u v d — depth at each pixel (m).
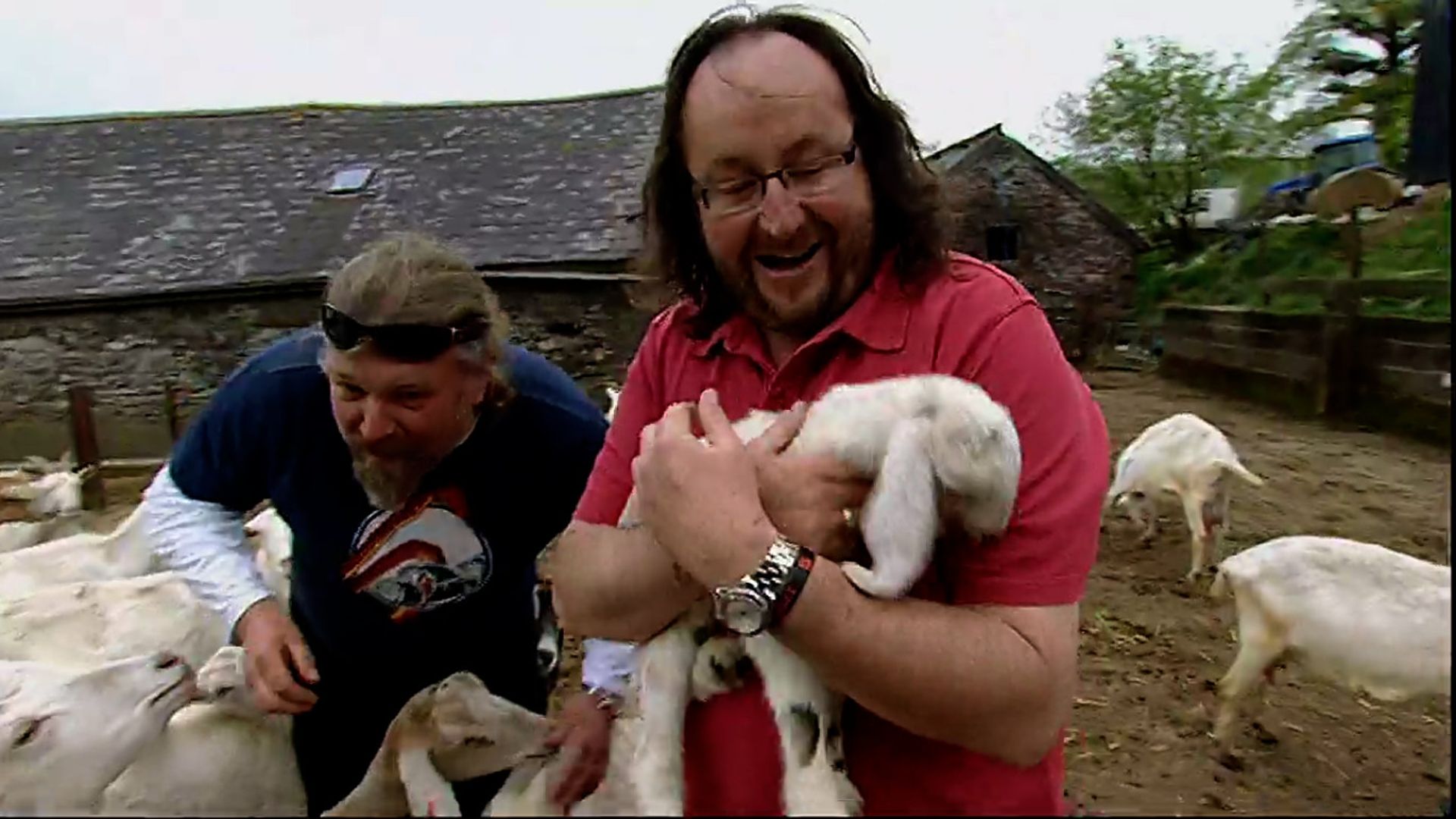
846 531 1.77
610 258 16.92
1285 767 3.99
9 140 20.47
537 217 18.05
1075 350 22.42
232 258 17.39
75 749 2.56
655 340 2.29
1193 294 20.22
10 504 7.08
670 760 1.70
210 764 2.65
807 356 2.02
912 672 1.61
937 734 1.67
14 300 15.64
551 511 2.55
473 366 2.25
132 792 2.61
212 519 2.69
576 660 2.95
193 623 3.84
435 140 20.48
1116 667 5.11
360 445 2.29
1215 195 25.39
